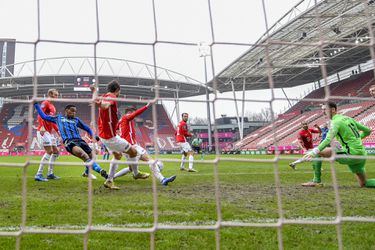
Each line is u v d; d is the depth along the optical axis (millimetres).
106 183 5512
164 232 2930
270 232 2934
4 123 36125
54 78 31109
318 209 3893
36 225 3160
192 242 2668
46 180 6797
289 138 26703
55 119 5949
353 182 6559
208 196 4848
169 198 4633
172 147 36031
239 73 26188
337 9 18188
